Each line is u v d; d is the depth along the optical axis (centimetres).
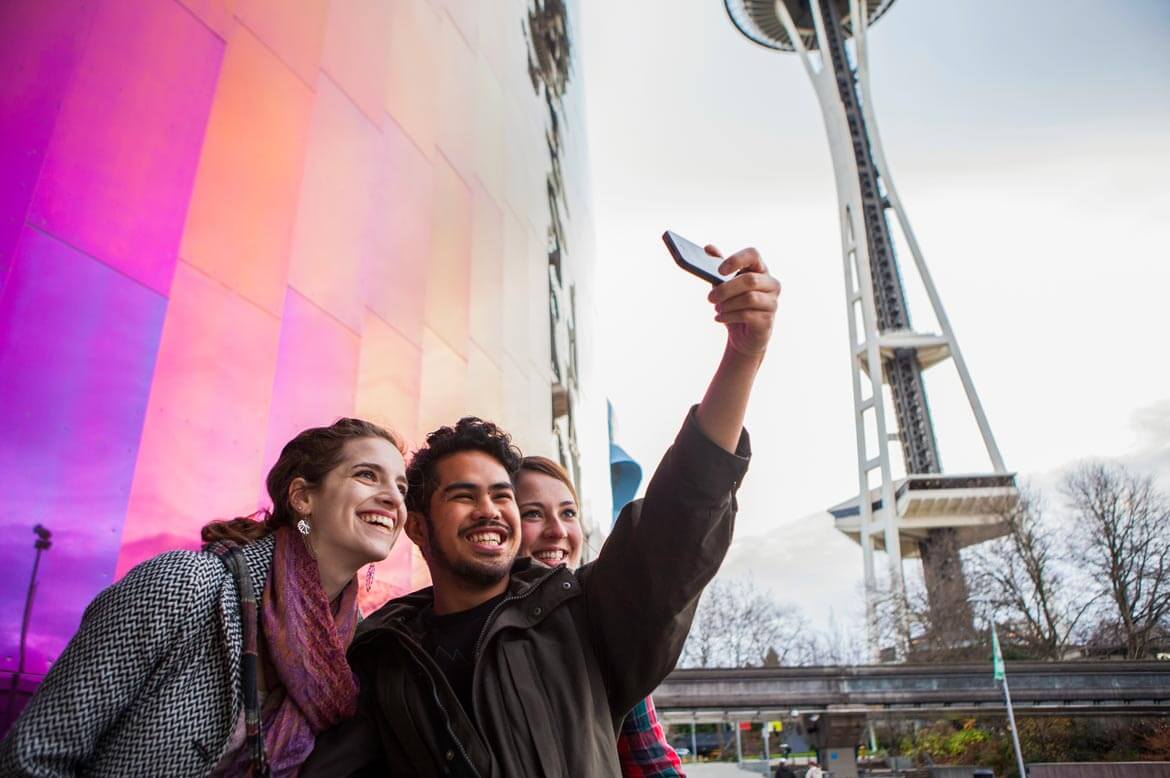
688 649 6606
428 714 175
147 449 360
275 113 496
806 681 2909
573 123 1491
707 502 174
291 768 165
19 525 300
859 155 9719
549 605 189
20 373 312
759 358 177
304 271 496
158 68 409
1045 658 4234
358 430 202
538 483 285
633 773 228
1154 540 4103
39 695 138
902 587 5903
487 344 783
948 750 3381
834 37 10212
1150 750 2872
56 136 345
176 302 393
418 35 741
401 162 656
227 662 153
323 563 187
